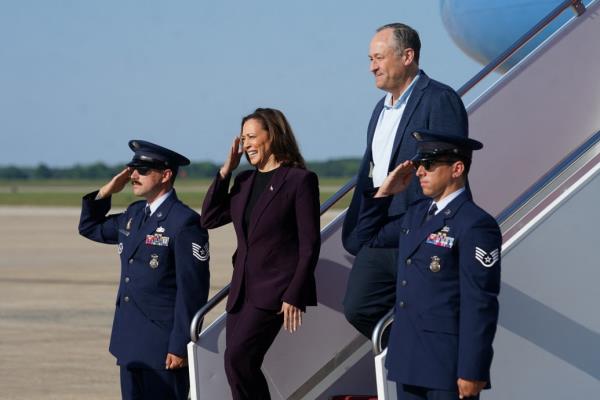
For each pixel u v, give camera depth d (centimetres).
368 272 1347
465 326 1104
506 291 1295
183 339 1433
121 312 1505
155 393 1488
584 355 1320
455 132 1295
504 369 1291
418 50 1346
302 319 1450
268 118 1399
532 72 1516
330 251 1470
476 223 1123
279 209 1366
